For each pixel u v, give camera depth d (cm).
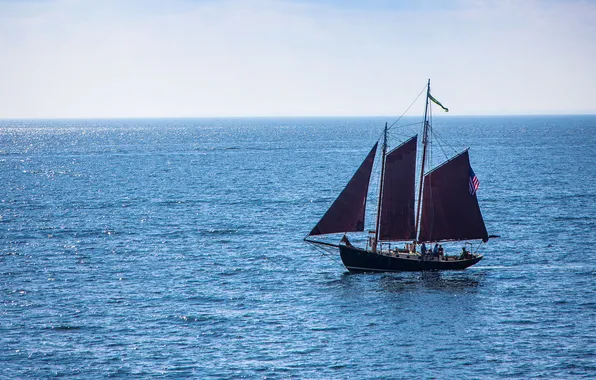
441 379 19600
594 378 19600
